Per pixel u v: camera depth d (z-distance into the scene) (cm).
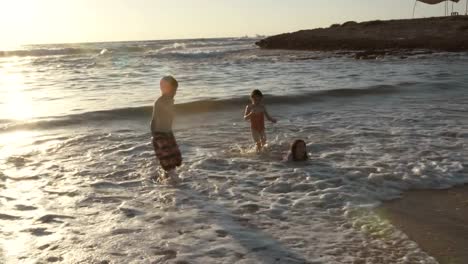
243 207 538
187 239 444
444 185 621
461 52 4088
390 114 1213
